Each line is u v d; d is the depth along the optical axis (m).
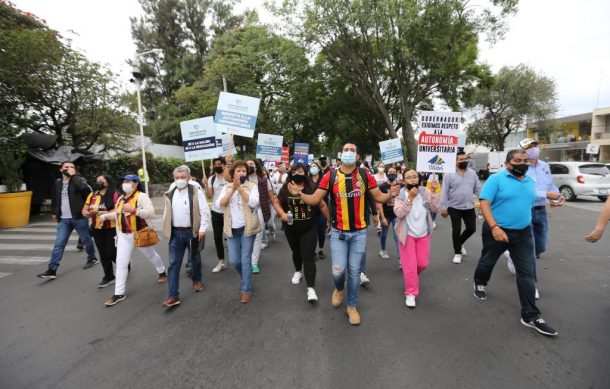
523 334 3.32
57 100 13.35
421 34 16.17
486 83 23.67
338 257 3.73
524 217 3.45
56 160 12.09
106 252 5.06
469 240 7.41
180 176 4.30
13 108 12.25
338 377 2.77
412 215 4.09
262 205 5.38
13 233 9.31
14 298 4.71
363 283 4.77
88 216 5.07
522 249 3.49
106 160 16.64
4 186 10.36
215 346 3.31
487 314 3.77
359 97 22.98
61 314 4.16
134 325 3.81
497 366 2.84
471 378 2.70
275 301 4.35
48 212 12.84
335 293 4.08
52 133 14.37
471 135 36.38
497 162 27.16
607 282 4.63
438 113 4.80
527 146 4.60
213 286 4.97
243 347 3.27
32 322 3.96
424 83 19.30
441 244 7.06
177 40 35.56
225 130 7.03
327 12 16.02
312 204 3.74
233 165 4.34
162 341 3.44
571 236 7.41
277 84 26.08
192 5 34.59
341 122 27.27
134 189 4.61
